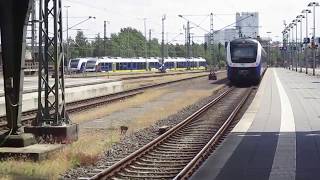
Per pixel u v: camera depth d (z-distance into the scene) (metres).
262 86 52.44
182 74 96.69
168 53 179.00
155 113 29.16
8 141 15.85
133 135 20.09
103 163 14.53
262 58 60.47
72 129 18.03
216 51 166.00
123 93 44.38
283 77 76.56
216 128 22.19
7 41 16.16
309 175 12.11
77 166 14.08
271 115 25.75
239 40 55.41
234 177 12.05
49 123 18.08
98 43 145.00
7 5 15.95
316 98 36.38
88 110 30.81
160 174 13.15
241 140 17.80
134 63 110.75
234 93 43.81
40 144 16.53
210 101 36.12
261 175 12.20
